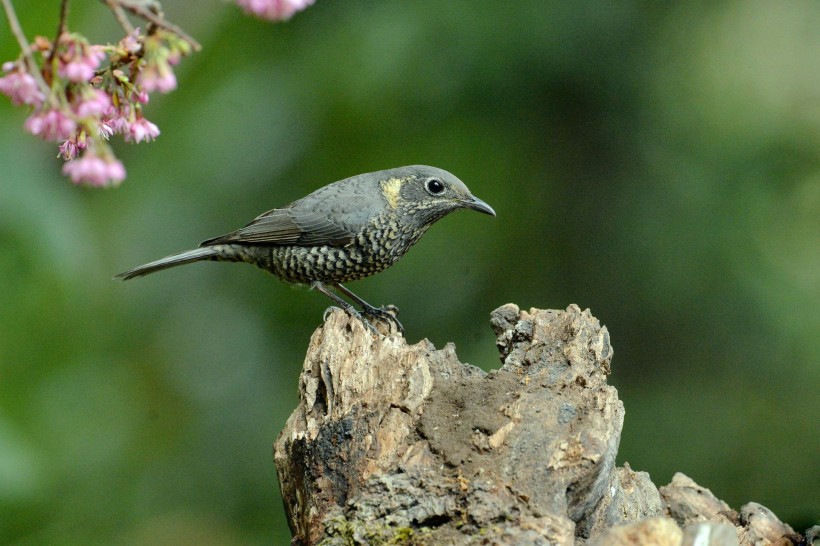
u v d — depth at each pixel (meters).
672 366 14.84
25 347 13.12
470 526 6.50
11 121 12.01
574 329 7.94
